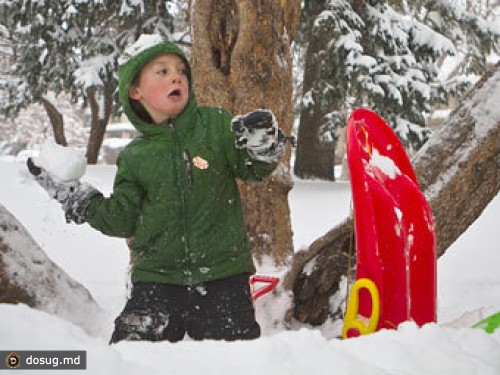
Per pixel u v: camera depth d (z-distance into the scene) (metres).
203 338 2.70
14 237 3.01
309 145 15.50
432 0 15.80
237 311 2.70
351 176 2.72
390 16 14.34
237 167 2.79
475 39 16.22
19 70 18.03
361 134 2.72
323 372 1.46
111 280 5.42
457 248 6.60
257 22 4.44
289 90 4.62
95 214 2.73
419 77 13.79
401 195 2.66
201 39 4.51
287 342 1.60
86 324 3.14
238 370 1.43
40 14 15.63
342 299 3.35
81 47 16.84
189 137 2.75
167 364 1.48
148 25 15.61
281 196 4.40
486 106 3.39
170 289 2.74
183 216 2.72
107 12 15.65
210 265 2.73
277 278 3.40
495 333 2.02
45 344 1.41
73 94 17.98
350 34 13.33
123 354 1.54
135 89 2.81
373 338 1.73
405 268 2.61
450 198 3.34
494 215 7.79
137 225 2.79
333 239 3.35
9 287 2.89
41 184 2.74
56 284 3.10
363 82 13.23
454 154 3.37
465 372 1.57
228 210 2.79
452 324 2.91
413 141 14.02
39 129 40.09
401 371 1.54
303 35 15.12
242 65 4.46
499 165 3.36
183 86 2.74
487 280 5.05
